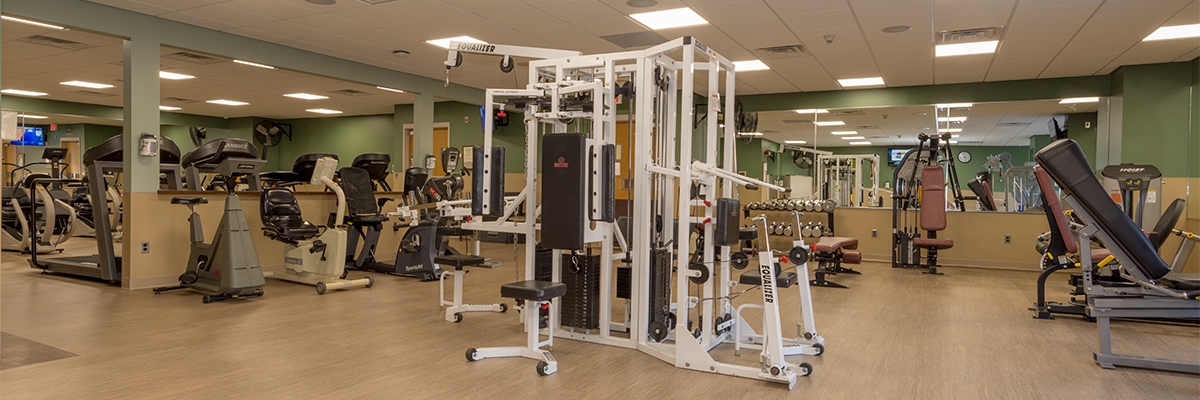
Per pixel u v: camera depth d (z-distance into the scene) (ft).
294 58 25.04
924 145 28.53
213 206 21.70
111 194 28.53
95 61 28.78
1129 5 17.61
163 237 20.43
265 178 25.16
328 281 20.06
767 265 11.08
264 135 48.78
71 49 26.27
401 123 42.93
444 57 26.61
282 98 39.88
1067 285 22.80
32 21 18.19
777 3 18.08
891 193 30.40
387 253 27.25
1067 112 30.68
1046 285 22.79
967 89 29.55
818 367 12.14
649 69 12.96
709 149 13.03
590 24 20.90
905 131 33.71
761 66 26.71
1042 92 28.22
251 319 15.66
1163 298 12.25
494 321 15.72
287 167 51.37
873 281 23.38
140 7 19.52
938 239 25.85
